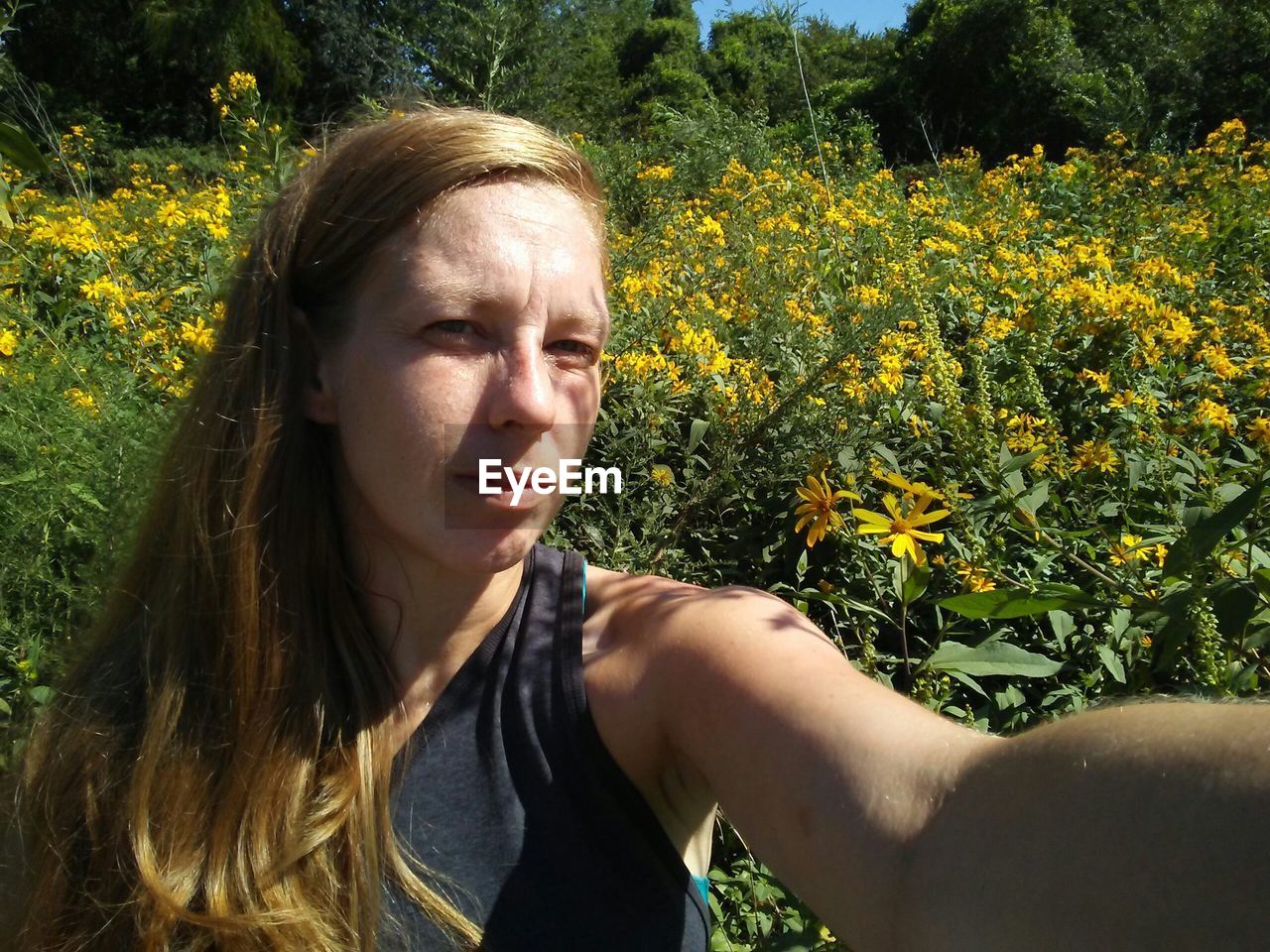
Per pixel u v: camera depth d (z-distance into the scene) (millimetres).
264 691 454
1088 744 253
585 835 441
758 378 1435
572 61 4516
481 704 462
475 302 413
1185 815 218
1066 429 1457
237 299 506
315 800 440
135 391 1416
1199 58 6523
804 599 1056
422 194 424
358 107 589
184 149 6605
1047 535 904
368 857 433
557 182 459
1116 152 4742
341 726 453
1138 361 1538
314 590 472
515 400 411
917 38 8320
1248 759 216
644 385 1343
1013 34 7645
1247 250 2463
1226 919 203
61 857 461
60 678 561
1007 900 250
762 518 1266
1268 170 3621
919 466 1263
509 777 448
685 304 1759
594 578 524
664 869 449
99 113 8695
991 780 281
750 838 382
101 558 752
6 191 1459
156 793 449
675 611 456
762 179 3078
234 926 416
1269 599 741
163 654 483
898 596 886
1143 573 931
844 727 346
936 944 271
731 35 13094
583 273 450
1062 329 1595
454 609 464
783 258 2125
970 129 7848
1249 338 1686
